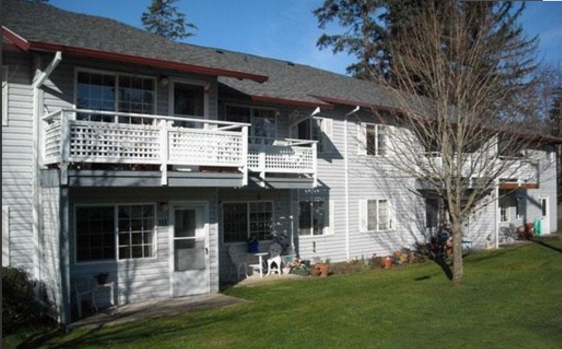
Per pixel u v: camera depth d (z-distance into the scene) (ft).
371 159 68.80
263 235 56.29
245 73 43.52
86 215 39.68
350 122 66.49
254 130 55.67
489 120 47.96
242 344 28.50
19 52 37.76
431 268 58.13
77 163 36.06
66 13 47.29
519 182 82.53
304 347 27.53
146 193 42.34
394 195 71.77
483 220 83.41
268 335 30.19
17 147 37.93
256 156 48.08
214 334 30.86
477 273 52.60
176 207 44.04
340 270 57.47
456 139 48.08
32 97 38.55
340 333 30.09
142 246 42.14
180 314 36.83
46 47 33.88
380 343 27.73
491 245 81.82
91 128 35.42
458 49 47.67
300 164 52.19
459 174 46.01
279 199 58.03
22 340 31.09
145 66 40.86
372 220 68.85
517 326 30.48
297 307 37.93
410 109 51.62
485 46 50.37
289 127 58.65
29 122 38.45
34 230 38.40
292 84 63.98
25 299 34.76
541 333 28.78
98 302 39.45
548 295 39.55
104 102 41.09
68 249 34.65
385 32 118.42
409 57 55.26
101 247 40.19
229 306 39.22
